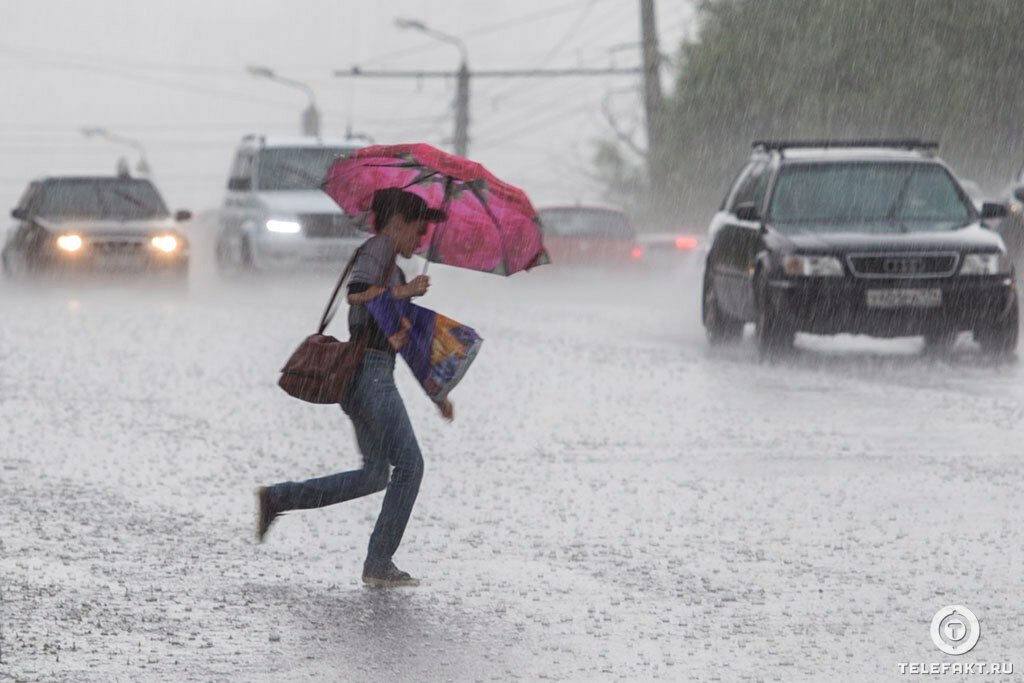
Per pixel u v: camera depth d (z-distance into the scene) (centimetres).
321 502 1822
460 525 2120
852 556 1927
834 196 4372
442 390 1795
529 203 1819
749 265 4269
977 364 4106
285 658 1503
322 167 7275
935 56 9425
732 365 4119
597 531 2078
